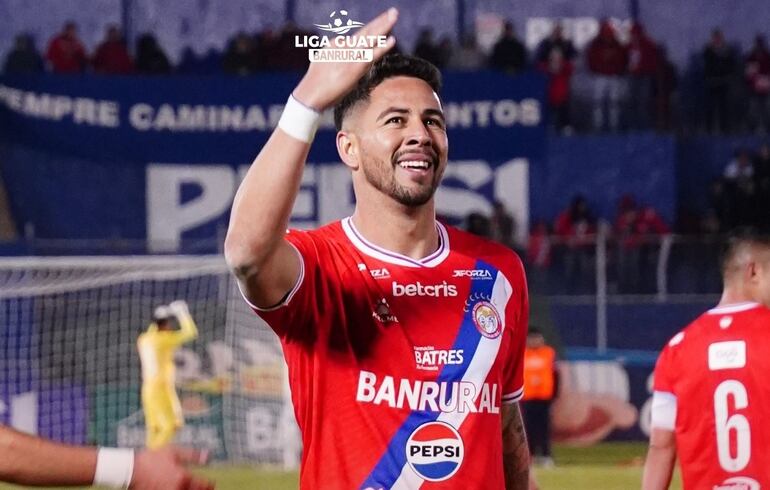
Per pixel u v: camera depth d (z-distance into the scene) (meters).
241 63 25.39
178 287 20.05
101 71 25.44
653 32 27.97
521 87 23.19
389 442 4.53
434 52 25.81
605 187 24.70
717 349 6.61
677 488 15.03
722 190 25.30
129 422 18.89
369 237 4.77
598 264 20.06
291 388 4.72
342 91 4.11
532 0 27.80
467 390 4.61
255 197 4.12
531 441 17.77
